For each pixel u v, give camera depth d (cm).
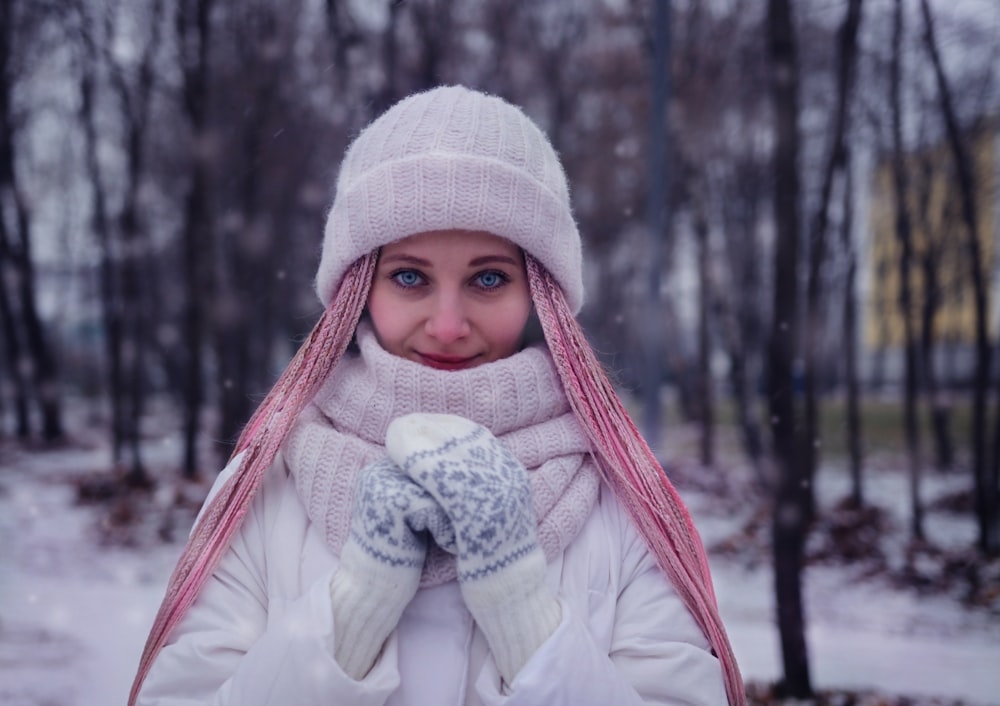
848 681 518
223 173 1112
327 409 117
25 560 741
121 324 1228
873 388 2403
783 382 490
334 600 96
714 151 1313
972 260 852
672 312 1669
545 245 115
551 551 108
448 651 105
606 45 1235
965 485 1170
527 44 1172
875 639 607
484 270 114
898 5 794
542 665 94
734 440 1552
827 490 1145
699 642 112
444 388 109
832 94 939
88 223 1555
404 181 109
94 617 600
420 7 741
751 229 1510
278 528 112
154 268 1650
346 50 684
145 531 843
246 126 959
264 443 110
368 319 126
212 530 109
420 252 111
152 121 1197
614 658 108
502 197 110
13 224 1420
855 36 558
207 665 101
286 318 1234
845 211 1008
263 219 1130
